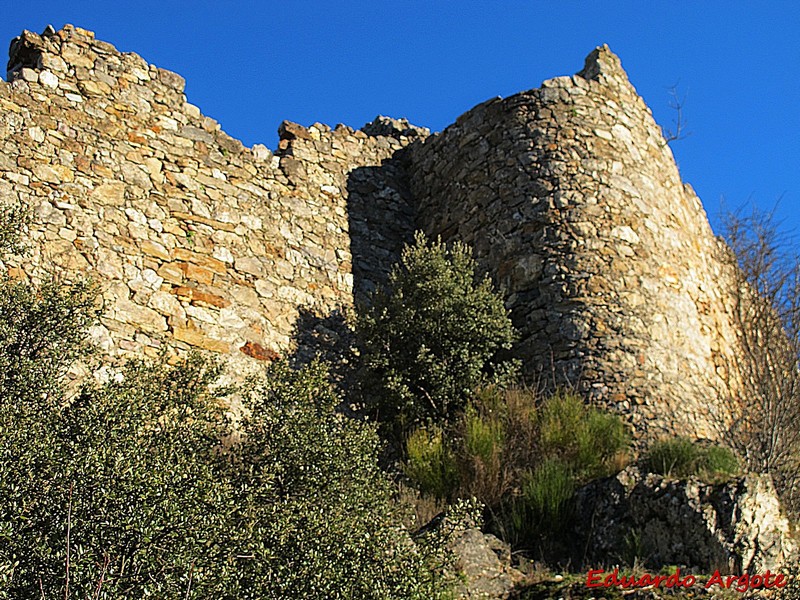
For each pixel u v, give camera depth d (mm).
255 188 11875
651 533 7914
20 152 10055
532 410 9602
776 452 10062
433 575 6270
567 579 7438
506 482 8906
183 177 11195
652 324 10836
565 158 11758
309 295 11586
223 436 7664
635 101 12953
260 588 5527
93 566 4938
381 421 10203
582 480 8914
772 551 7516
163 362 7559
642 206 11805
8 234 8375
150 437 6383
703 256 12922
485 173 12344
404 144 14336
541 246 11203
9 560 4793
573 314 10625
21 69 10531
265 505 6223
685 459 8727
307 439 6941
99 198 10367
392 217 13227
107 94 11047
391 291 11688
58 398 6270
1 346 6578
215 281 10789
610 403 10008
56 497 5199
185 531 5312
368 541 6141
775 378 11406
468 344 10508
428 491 8969
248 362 10469
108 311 9750
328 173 12953
